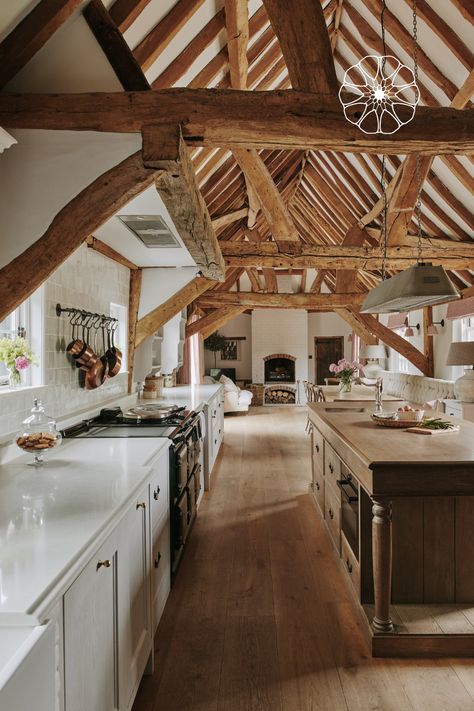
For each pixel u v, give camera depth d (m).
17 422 2.43
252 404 13.06
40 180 2.04
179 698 2.00
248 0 3.46
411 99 4.56
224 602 2.79
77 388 3.28
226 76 4.17
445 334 7.86
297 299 8.46
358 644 2.39
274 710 1.94
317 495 4.33
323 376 14.02
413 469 2.30
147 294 4.54
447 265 6.20
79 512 1.56
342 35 4.88
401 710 1.94
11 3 1.86
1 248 2.03
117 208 2.08
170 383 7.09
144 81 2.14
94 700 1.37
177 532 2.93
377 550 2.33
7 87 2.10
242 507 4.46
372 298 3.98
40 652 0.96
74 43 2.12
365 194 7.08
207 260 3.89
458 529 2.61
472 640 2.29
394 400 6.48
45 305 2.76
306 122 2.14
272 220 6.04
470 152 2.31
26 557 1.23
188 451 3.51
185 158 2.17
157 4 2.73
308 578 3.09
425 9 3.66
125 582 1.73
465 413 5.61
